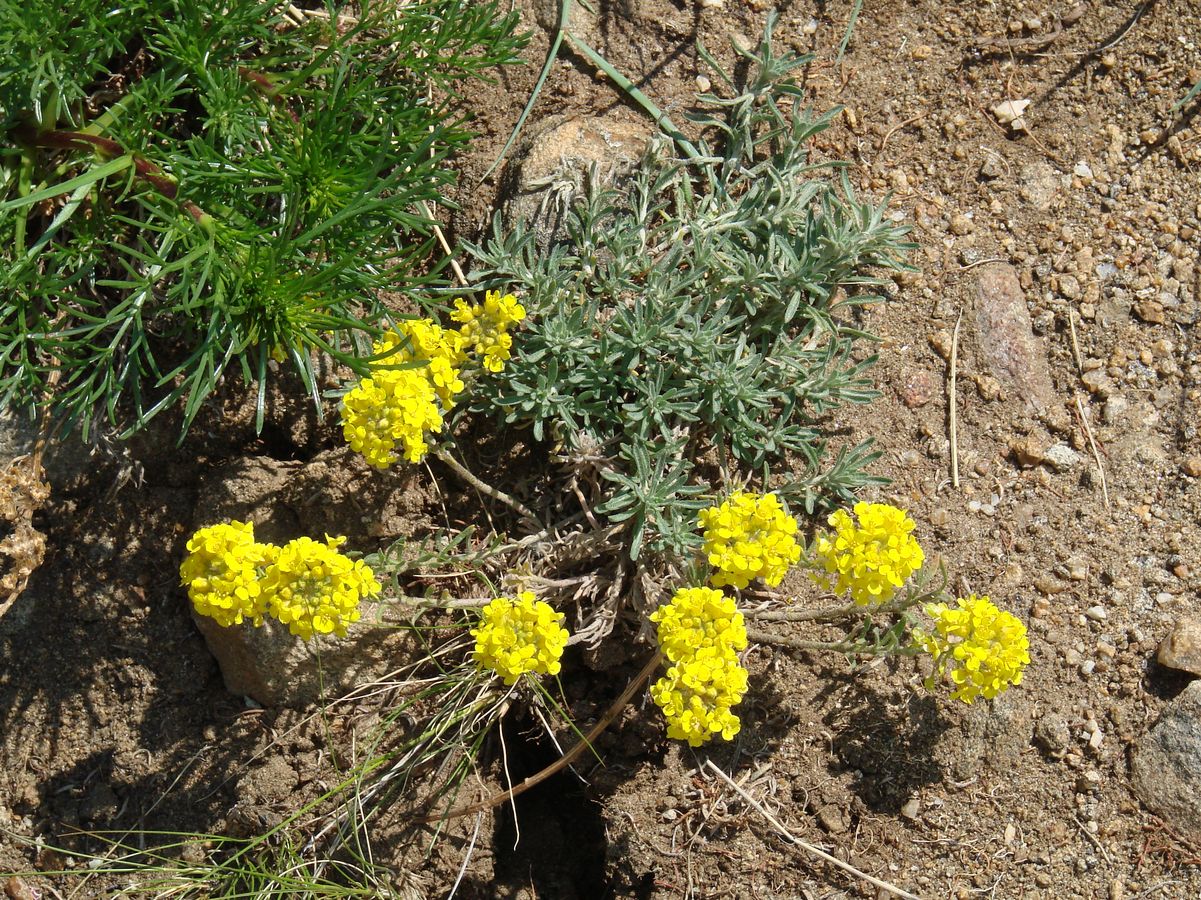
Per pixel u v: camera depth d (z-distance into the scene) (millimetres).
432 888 367
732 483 371
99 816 372
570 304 378
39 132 349
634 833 358
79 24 354
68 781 374
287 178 339
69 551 377
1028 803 354
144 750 373
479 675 359
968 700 325
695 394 373
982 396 382
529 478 382
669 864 357
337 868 364
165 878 366
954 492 376
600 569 372
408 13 374
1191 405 377
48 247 364
